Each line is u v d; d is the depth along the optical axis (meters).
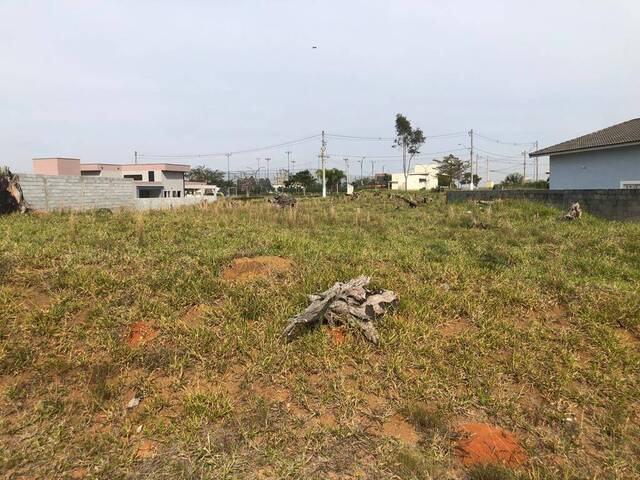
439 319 4.35
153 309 4.31
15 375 3.40
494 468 2.55
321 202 18.39
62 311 4.14
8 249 5.62
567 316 4.53
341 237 8.00
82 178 15.25
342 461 2.64
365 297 4.33
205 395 3.16
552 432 2.99
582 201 12.09
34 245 5.92
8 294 4.33
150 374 3.44
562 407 3.23
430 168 73.69
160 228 8.13
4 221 8.54
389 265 5.88
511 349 3.91
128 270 5.21
